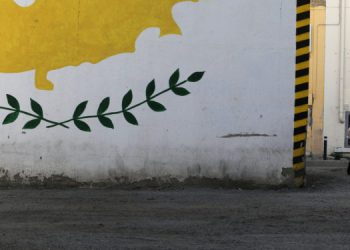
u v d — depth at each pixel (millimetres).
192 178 9797
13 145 9891
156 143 9797
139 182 9828
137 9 9734
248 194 9297
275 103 9680
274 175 9727
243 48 9688
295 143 9688
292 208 8219
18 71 9828
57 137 9859
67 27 9773
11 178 9906
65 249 6117
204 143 9766
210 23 9688
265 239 6551
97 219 7543
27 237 6598
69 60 9797
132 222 7375
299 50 9633
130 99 9789
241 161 9742
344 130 23359
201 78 9742
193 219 7551
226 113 9734
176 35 9727
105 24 9750
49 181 9891
